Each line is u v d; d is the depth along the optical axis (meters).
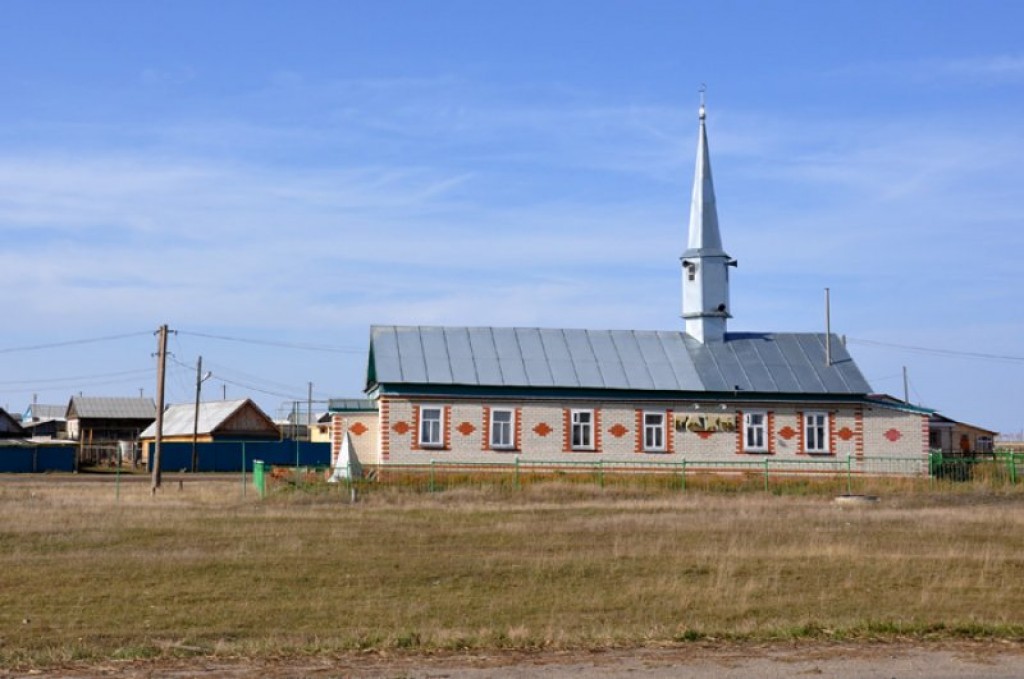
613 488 45.56
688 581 23.39
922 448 54.22
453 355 52.91
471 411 51.28
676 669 14.10
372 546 28.64
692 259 56.75
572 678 13.63
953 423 86.44
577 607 20.48
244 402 101.56
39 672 14.36
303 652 15.50
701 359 55.09
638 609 20.16
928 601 20.53
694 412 52.91
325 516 35.88
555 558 26.33
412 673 14.01
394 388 50.88
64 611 20.30
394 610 20.36
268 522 33.94
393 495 42.91
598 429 52.16
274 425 102.88
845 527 32.69
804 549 27.42
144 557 26.52
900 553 27.03
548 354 54.00
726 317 56.59
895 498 43.72
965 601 20.64
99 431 114.56
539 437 51.66
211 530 31.86
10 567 25.06
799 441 53.47
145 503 41.22
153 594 22.02
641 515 36.16
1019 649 15.37
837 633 16.38
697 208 57.16
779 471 52.72
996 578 23.44
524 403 51.69
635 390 52.47
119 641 17.47
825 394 53.62
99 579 23.64
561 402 52.03
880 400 57.09
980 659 14.67
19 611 20.30
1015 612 19.39
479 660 14.83
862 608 19.88
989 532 31.58
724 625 17.86
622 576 24.00
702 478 49.75
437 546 28.70
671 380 53.34
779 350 56.25
